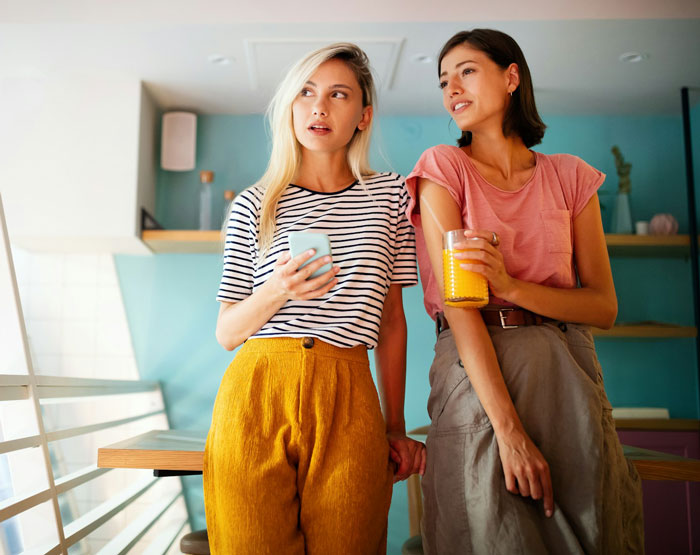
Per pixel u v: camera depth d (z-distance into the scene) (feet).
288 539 3.54
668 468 4.35
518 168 4.25
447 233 3.65
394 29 8.16
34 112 9.48
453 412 3.82
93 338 10.16
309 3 8.04
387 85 9.58
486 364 3.64
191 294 10.30
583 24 8.01
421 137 10.70
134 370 10.11
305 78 4.16
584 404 3.67
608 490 3.63
